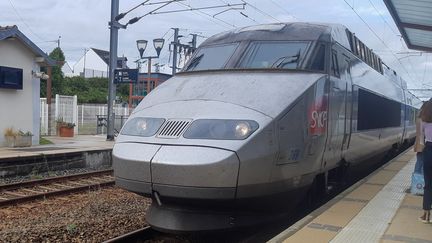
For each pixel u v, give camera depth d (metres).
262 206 6.38
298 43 7.79
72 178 13.26
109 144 19.86
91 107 29.98
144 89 36.44
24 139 17.83
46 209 9.52
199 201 5.93
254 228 7.42
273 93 6.55
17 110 18.20
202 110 6.29
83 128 29.42
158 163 5.87
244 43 7.96
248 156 5.82
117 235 7.74
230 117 6.08
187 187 5.80
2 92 17.55
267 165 6.04
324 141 7.46
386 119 13.69
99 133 27.62
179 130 6.11
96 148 17.41
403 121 18.91
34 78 18.94
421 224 6.13
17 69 17.98
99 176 14.04
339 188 9.72
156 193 6.08
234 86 6.72
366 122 10.50
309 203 7.96
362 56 10.71
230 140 5.85
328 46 7.97
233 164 5.72
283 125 6.31
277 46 7.76
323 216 6.45
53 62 19.48
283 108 6.39
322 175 8.09
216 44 8.33
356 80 9.57
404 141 21.67
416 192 8.05
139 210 9.54
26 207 9.65
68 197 10.76
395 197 7.85
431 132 6.25
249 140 5.87
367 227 5.93
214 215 6.19
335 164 8.44
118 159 6.34
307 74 7.25
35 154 14.59
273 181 6.22
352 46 9.72
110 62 22.56
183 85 7.15
